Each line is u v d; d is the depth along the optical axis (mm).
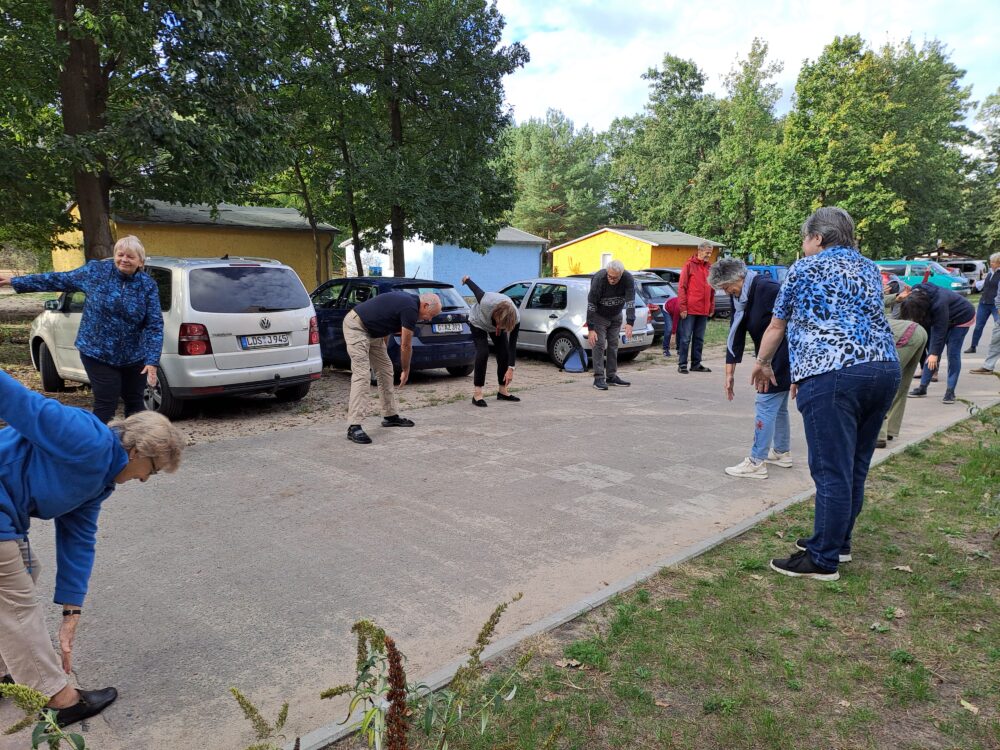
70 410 2277
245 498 4895
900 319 6113
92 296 5191
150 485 5168
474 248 19094
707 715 2477
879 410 3508
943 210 39531
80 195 10891
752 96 45344
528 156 55750
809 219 3631
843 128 33219
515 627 3152
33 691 1554
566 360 11219
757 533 4230
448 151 17391
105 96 10930
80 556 2514
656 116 51625
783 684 2660
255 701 2586
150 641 3002
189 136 9367
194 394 6871
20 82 11016
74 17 9367
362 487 5164
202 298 6902
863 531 4215
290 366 7539
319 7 15430
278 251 20109
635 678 2695
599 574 3730
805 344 3482
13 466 2229
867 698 2578
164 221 17500
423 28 15867
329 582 3596
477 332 8234
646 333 12297
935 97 39844
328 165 18531
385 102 17625
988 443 6316
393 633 3090
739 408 8281
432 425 7254
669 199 48438
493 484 5270
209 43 9789
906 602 3326
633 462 5906
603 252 35719
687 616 3184
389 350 9352
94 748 2314
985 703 2549
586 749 2293
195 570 3721
